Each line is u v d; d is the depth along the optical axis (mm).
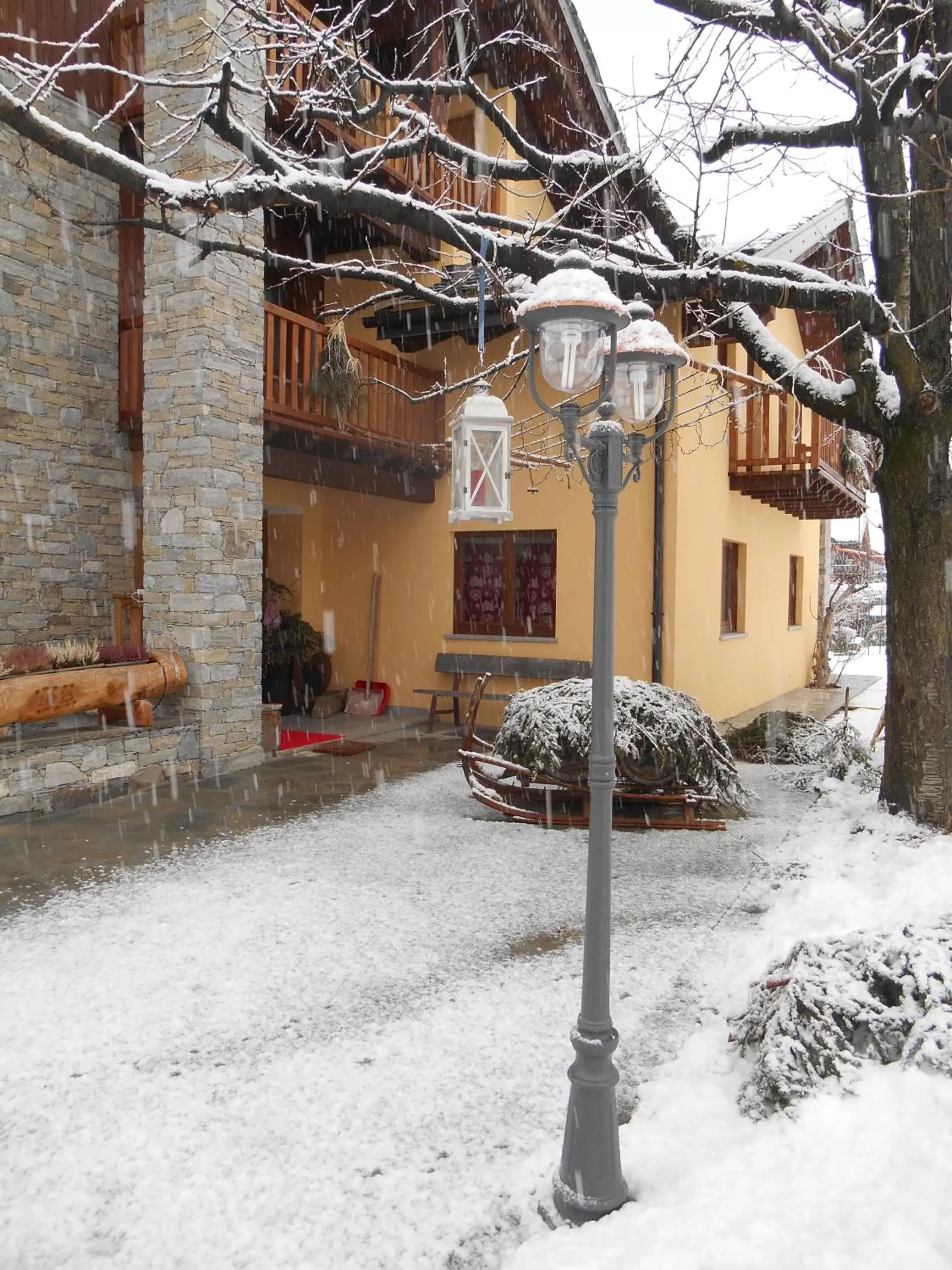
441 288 7363
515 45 9250
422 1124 2908
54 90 8352
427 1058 3311
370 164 4758
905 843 5559
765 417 11906
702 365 7199
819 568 18250
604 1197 2414
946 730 5973
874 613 27016
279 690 11797
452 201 6426
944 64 4902
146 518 8258
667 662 10398
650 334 2996
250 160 4500
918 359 5750
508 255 5238
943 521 5898
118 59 9422
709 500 11344
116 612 8719
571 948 4367
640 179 5340
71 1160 2725
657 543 10375
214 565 8086
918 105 5406
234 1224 2455
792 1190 2336
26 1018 3578
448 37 9469
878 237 6164
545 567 11398
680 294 5562
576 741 6410
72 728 7668
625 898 5098
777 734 9641
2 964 4074
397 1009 3701
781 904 4785
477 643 11664
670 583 10367
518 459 8648
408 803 7305
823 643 16953
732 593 12891
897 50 5230
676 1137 2750
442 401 11516
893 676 6172
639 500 10578
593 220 6973
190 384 7953
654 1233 2229
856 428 6281
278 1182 2629
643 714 6543
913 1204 2203
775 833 6484
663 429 3021
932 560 5938
